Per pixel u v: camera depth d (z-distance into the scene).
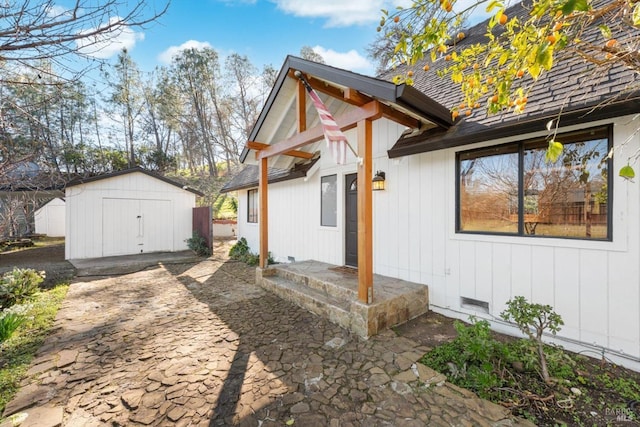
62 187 9.20
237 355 3.15
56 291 5.73
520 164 3.42
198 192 12.31
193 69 23.31
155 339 3.57
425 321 3.98
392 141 4.95
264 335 3.65
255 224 10.09
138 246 10.78
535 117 2.83
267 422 2.14
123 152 20.55
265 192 6.08
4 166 3.44
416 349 3.18
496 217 3.69
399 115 3.82
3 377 2.74
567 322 3.05
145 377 2.74
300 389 2.53
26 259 9.44
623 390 2.37
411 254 4.65
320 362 2.96
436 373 2.71
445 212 4.16
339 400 2.37
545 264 3.20
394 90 3.05
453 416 2.15
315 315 4.33
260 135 5.90
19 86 2.81
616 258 2.74
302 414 2.21
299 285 5.27
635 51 1.81
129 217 10.59
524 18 4.46
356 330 3.63
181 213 11.84
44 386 2.61
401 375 2.69
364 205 3.65
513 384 2.43
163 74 23.17
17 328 3.79
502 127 3.06
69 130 18.81
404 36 2.20
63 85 2.79
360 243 3.69
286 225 8.12
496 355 2.69
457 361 2.78
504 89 1.97
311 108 5.52
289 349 3.26
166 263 8.84
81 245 9.58
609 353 2.80
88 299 5.25
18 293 4.88
